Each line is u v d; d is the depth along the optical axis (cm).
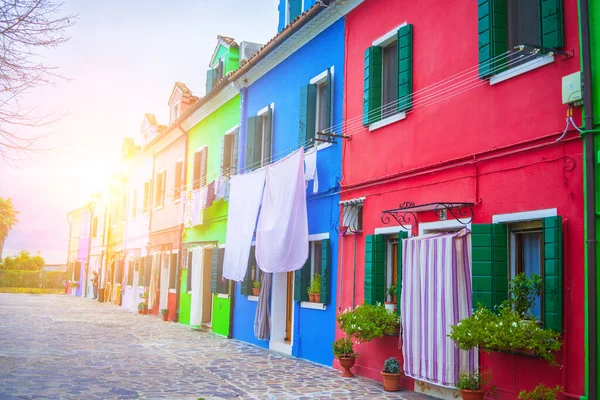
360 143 1032
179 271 1991
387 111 985
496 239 699
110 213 3294
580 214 603
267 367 1049
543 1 657
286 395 801
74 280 4275
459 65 805
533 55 689
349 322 880
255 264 1452
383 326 854
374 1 1027
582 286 591
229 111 1691
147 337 1503
